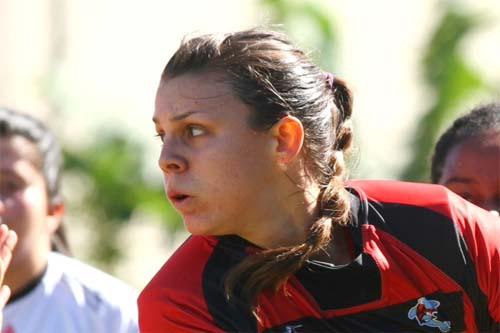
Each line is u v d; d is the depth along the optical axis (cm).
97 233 2186
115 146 2170
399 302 791
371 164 2103
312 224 802
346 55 2408
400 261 800
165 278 795
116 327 1123
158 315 786
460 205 841
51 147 1191
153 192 2156
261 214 782
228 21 2717
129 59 2702
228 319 764
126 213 2170
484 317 824
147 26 2722
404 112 2562
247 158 768
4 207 1105
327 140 815
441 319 799
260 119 770
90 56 2695
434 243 809
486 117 1016
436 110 2098
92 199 2159
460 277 806
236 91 766
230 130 762
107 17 2716
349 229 813
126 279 2244
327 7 2195
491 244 823
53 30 2694
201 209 771
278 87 780
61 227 1258
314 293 782
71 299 1125
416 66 2359
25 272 1112
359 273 783
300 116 790
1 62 2658
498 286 821
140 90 2662
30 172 1134
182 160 765
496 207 991
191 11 2731
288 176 786
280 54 792
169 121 769
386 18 2675
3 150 1127
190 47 783
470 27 2162
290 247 777
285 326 775
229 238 801
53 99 2269
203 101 761
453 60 2131
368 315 788
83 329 1114
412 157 2097
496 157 991
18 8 2689
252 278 766
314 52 1034
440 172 1033
